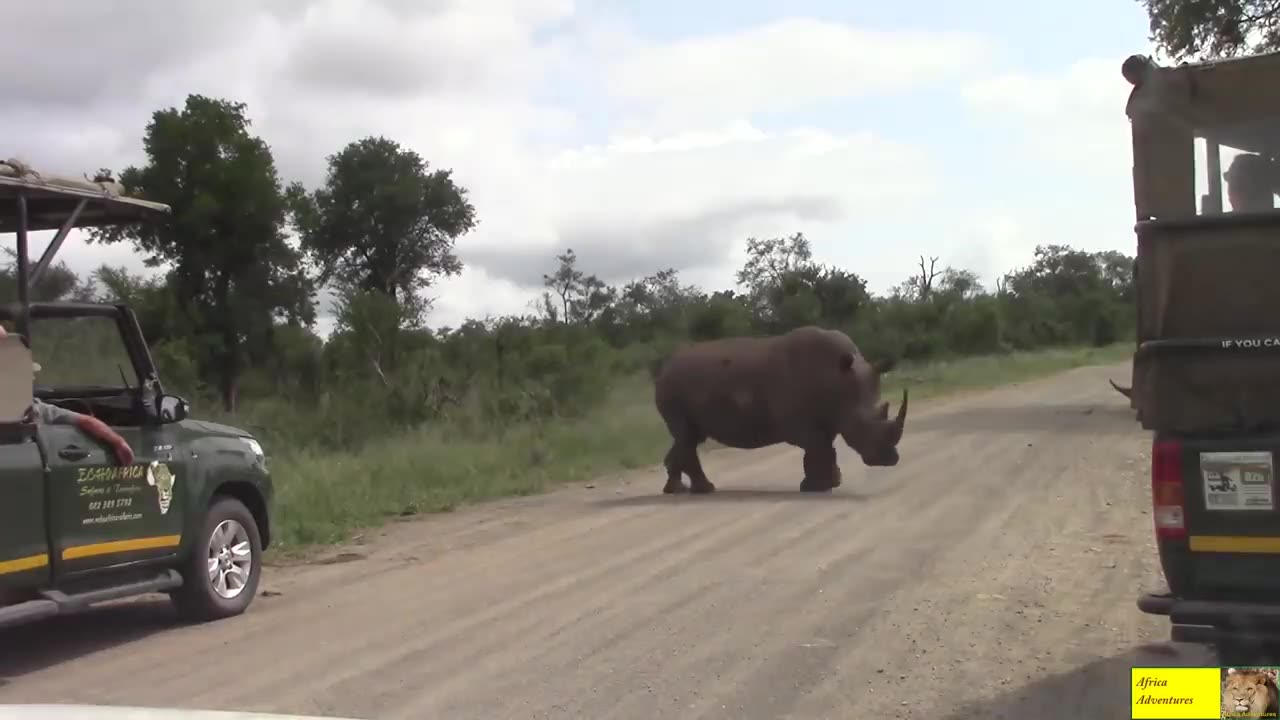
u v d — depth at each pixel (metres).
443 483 17.00
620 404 27.97
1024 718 5.84
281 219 35.25
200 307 34.41
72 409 8.60
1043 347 73.88
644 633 7.77
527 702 6.38
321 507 14.16
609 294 68.94
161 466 8.39
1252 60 5.50
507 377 25.89
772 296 43.72
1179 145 5.64
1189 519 5.40
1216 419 5.38
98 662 7.64
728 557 10.38
